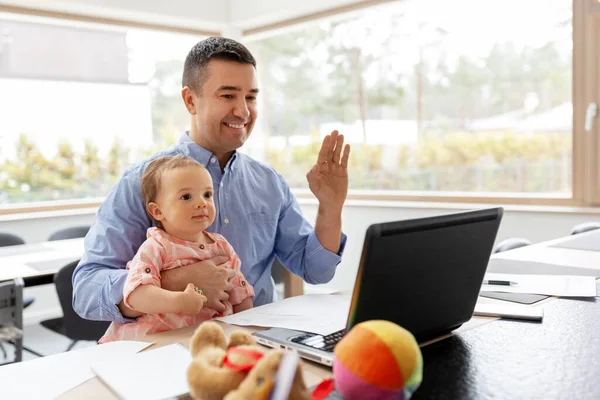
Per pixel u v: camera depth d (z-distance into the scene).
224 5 4.41
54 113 4.05
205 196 1.34
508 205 3.39
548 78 3.28
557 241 2.00
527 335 0.96
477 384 0.75
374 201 3.98
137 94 4.45
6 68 3.83
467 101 3.62
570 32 3.16
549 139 3.30
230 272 1.25
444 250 0.85
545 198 3.30
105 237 1.33
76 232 3.33
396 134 3.99
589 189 3.13
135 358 0.88
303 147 4.50
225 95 1.47
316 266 1.52
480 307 1.13
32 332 3.58
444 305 0.90
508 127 3.47
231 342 0.73
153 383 0.78
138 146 4.48
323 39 4.31
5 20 3.80
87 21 3.91
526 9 3.32
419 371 0.62
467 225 0.87
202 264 1.24
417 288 0.84
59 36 4.04
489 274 1.46
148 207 1.34
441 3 3.67
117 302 1.17
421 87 3.83
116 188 1.41
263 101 4.74
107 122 4.31
